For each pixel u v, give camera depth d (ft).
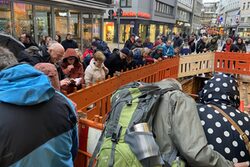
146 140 5.12
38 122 4.55
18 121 4.40
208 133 5.79
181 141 5.16
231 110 6.32
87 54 24.47
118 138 5.44
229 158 5.65
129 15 107.24
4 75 4.61
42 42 32.09
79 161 8.22
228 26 241.14
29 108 4.54
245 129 6.06
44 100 4.65
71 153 5.45
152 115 5.58
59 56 12.65
